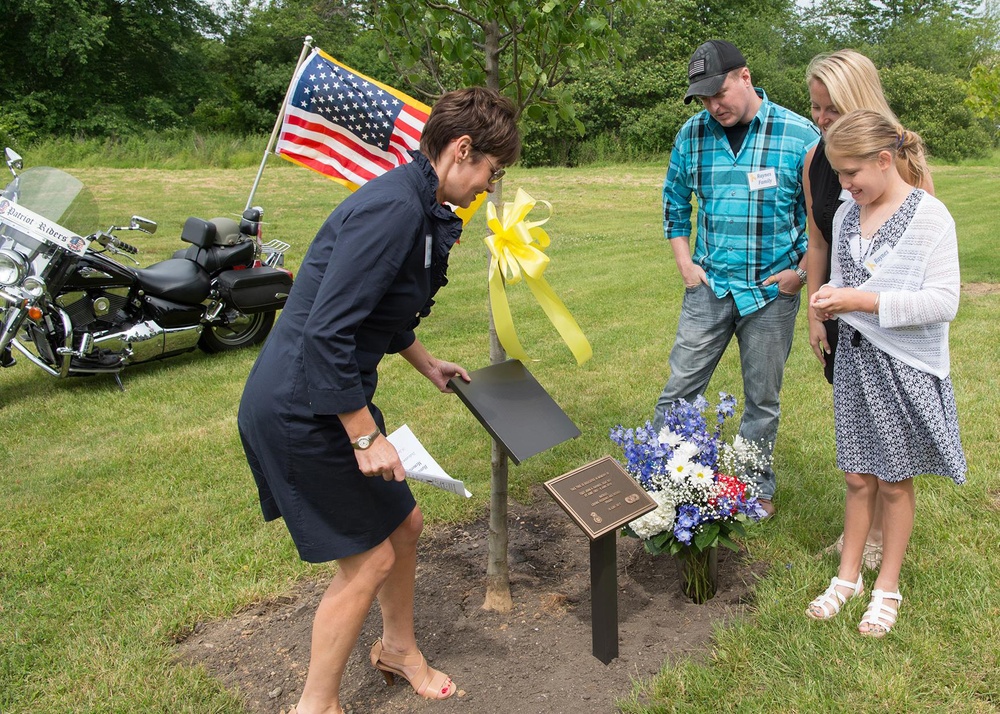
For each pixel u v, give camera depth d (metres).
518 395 2.57
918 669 2.39
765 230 3.13
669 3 31.69
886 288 2.49
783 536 3.17
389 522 2.23
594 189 18.67
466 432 4.51
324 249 2.06
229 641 2.79
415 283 2.12
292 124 4.52
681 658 2.54
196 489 3.96
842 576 2.72
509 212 2.51
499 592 2.90
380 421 2.32
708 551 2.79
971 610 2.61
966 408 4.30
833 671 2.39
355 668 2.66
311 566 3.20
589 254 10.38
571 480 2.51
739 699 2.33
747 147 3.07
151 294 5.78
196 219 6.02
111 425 4.84
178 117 31.61
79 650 2.72
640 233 12.09
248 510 3.69
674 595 2.91
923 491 3.40
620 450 4.15
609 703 2.39
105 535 3.52
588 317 7.02
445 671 2.62
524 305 7.54
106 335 5.48
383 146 4.48
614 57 2.90
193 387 5.51
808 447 3.97
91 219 5.68
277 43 35.38
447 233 2.12
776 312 3.21
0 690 2.54
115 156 22.84
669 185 3.36
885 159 2.40
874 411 2.53
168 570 3.20
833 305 2.48
